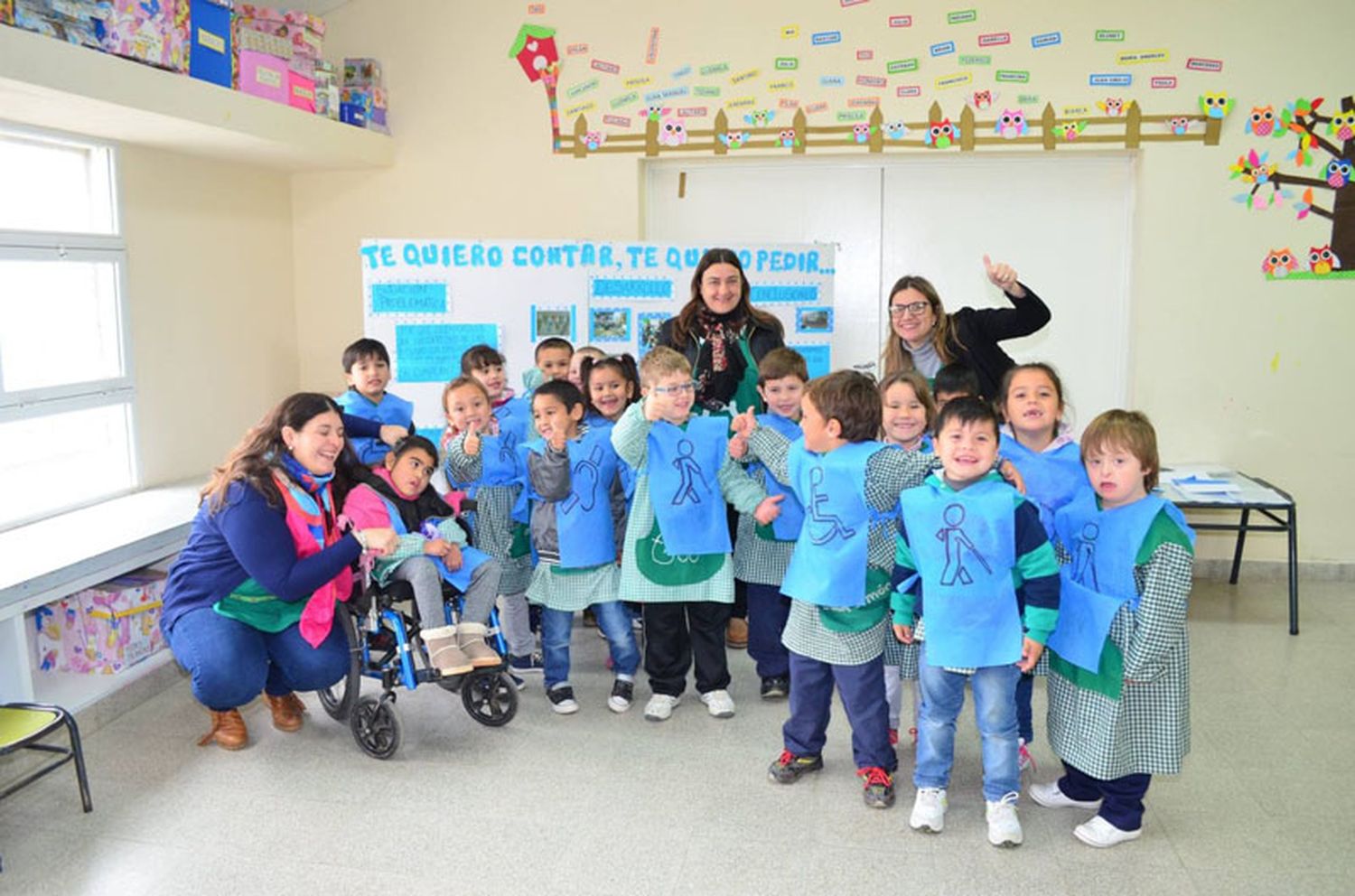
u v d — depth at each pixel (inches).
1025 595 91.6
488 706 128.4
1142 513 89.4
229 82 150.6
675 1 185.9
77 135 146.1
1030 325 131.2
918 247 193.0
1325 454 181.2
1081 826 97.0
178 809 103.6
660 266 170.4
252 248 189.3
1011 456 104.6
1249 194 175.8
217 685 110.0
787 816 101.3
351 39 196.1
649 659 124.7
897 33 180.1
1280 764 112.1
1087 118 177.0
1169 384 182.7
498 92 193.3
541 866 92.8
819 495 100.0
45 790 107.4
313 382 205.9
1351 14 169.3
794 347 175.0
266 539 108.7
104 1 126.5
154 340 162.6
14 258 133.3
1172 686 91.0
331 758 115.3
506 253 167.9
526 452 125.1
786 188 194.9
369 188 199.3
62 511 142.9
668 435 117.6
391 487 119.0
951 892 88.3
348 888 89.7
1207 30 172.9
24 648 113.5
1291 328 178.5
